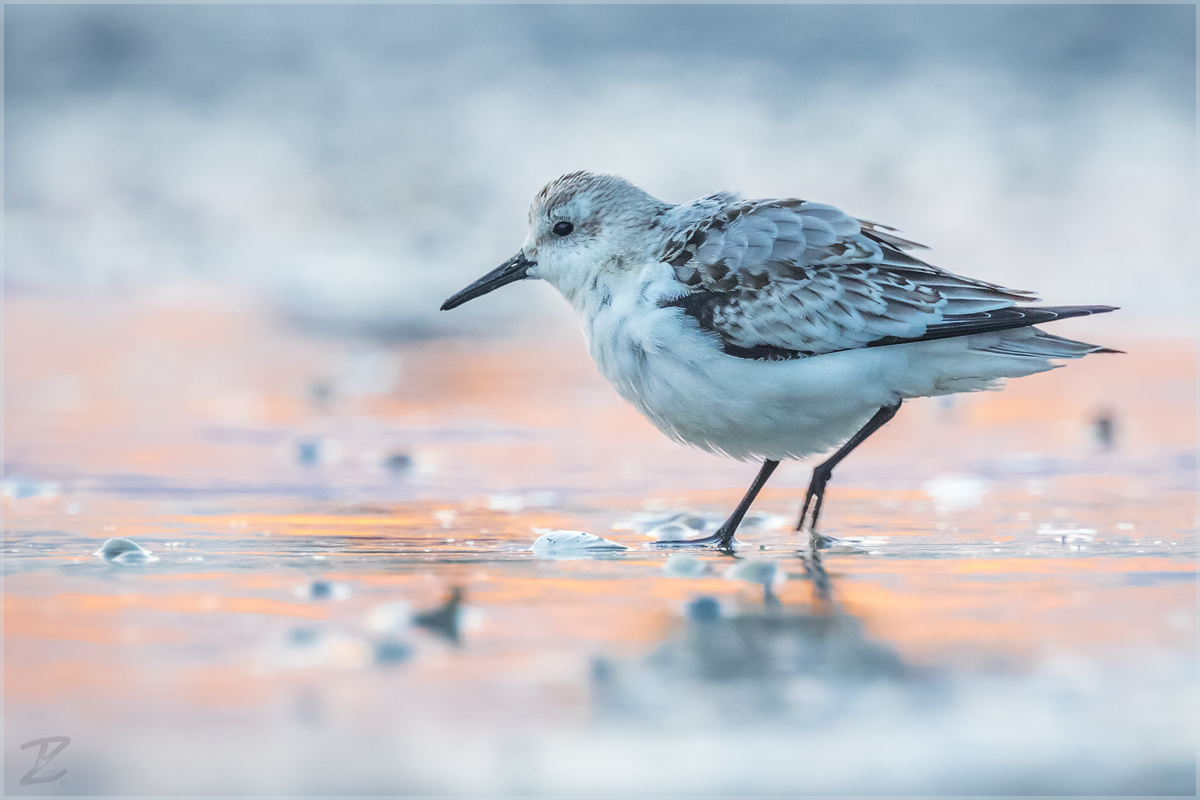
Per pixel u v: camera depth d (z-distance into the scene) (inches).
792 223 376.5
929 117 1100.5
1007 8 1221.7
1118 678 252.2
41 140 1066.7
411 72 1147.9
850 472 486.3
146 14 1162.6
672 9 1209.4
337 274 876.0
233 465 490.3
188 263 888.9
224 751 224.7
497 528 396.5
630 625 287.0
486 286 419.8
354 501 435.8
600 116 1091.3
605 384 656.4
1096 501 430.6
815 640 275.7
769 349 366.9
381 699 243.6
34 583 319.9
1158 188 989.2
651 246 390.0
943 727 232.2
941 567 341.7
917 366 370.0
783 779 216.1
